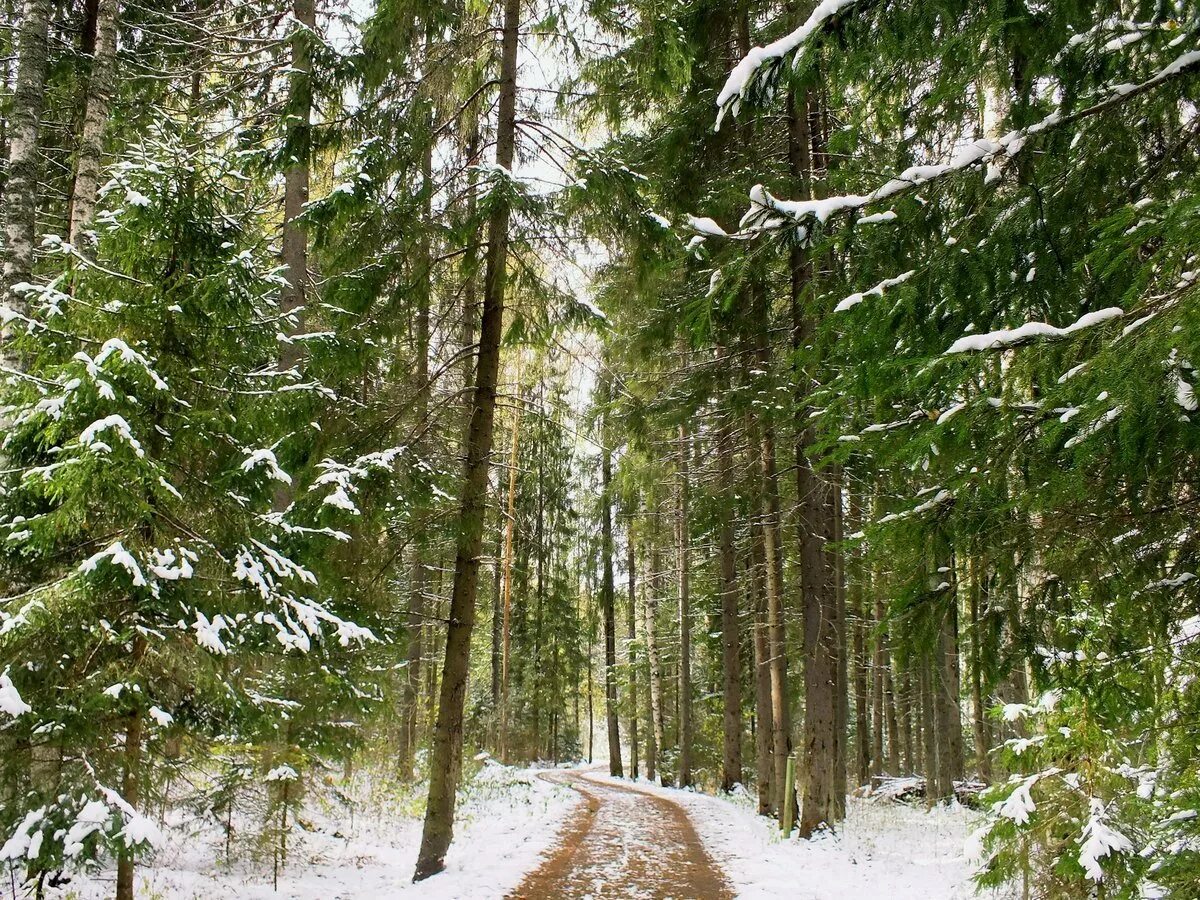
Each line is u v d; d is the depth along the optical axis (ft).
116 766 16.65
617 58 31.22
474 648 112.68
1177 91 11.66
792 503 47.01
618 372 44.27
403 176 28.76
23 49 25.34
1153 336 8.67
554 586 96.43
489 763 69.00
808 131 39.93
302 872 26.05
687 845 34.47
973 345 10.68
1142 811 15.89
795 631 67.41
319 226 27.71
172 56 38.34
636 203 29.14
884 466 12.80
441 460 30.58
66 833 14.83
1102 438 9.77
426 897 23.29
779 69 13.29
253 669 21.15
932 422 12.32
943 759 50.03
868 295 12.78
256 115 33.35
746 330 37.68
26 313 22.99
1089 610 13.05
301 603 20.15
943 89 12.89
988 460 11.43
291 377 23.79
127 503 15.98
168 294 18.38
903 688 65.16
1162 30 11.71
